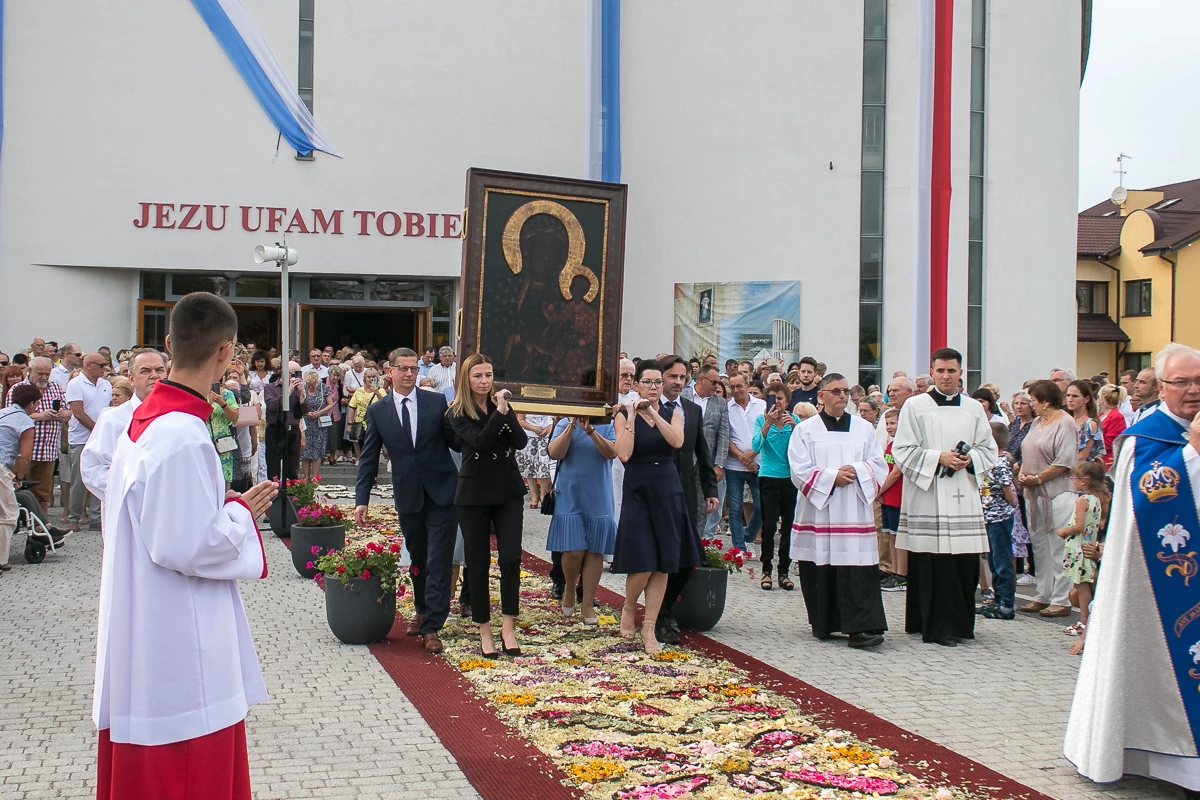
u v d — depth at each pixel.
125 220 21.38
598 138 22.39
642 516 8.07
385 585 8.23
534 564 12.15
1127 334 36.81
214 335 3.64
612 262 8.12
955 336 22.94
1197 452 5.48
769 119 22.75
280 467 14.62
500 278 7.89
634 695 6.82
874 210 23.00
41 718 6.29
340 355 21.39
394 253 22.41
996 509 9.80
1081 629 8.98
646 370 8.09
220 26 21.53
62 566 11.34
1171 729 5.38
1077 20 24.17
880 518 11.52
